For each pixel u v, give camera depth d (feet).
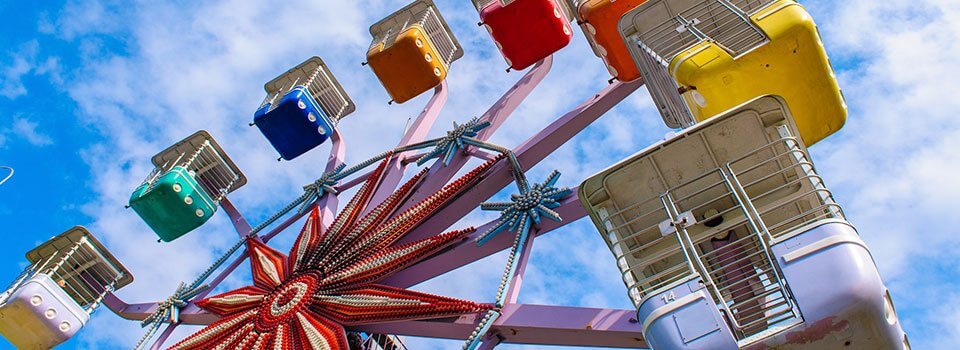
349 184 71.87
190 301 65.10
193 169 74.38
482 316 49.78
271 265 62.34
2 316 60.49
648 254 40.91
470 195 60.29
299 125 73.51
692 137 39.70
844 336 31.73
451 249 55.77
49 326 61.00
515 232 53.88
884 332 31.76
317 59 78.38
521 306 48.85
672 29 48.39
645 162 40.19
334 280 56.80
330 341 51.93
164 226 70.13
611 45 56.39
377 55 72.28
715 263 41.50
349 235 60.90
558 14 66.49
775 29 42.32
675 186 39.55
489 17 66.59
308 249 61.87
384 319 52.26
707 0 48.08
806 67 42.14
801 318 32.09
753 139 39.91
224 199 74.02
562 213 53.42
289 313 55.77
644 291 36.78
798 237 33.53
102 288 67.46
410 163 70.79
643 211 40.91
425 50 72.33
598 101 62.54
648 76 50.31
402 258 55.93
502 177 60.70
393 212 61.87
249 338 54.90
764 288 39.32
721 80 42.37
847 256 32.35
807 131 43.65
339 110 79.41
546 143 62.03
